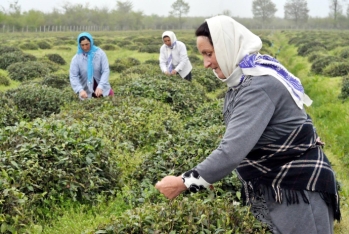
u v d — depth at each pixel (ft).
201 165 8.47
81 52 28.22
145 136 23.27
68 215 15.08
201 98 34.60
